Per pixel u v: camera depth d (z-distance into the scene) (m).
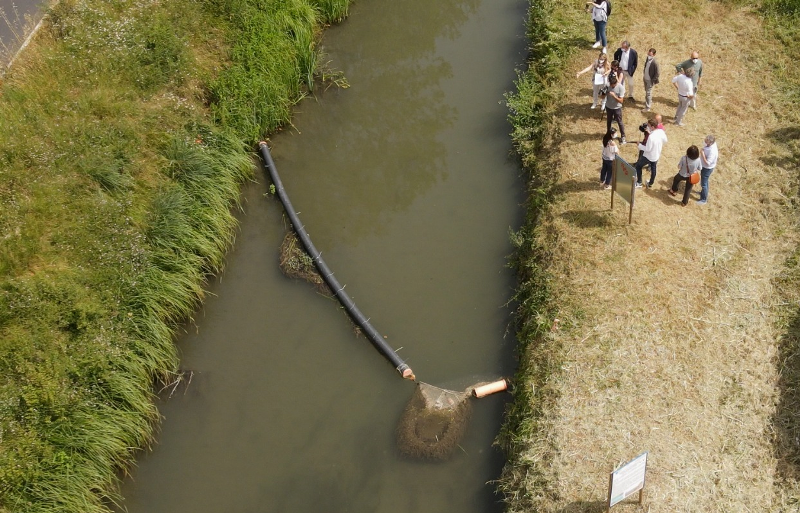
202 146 17.61
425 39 22.53
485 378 13.58
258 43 19.95
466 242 16.14
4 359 12.72
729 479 11.02
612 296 13.60
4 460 11.66
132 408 13.37
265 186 18.05
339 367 14.09
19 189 15.18
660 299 13.48
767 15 19.88
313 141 19.27
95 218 15.21
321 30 22.77
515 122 18.42
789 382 12.15
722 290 13.57
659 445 11.48
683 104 16.52
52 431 12.33
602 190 15.64
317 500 12.12
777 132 16.59
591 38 19.92
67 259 14.55
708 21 20.06
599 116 17.53
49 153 15.84
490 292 15.09
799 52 18.56
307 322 14.98
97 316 13.88
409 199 17.31
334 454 12.70
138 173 16.42
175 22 19.83
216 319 15.21
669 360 12.57
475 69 21.05
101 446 12.55
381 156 18.56
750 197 15.30
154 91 18.22
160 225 15.62
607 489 11.02
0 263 13.88
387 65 21.61
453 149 18.50
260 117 18.92
